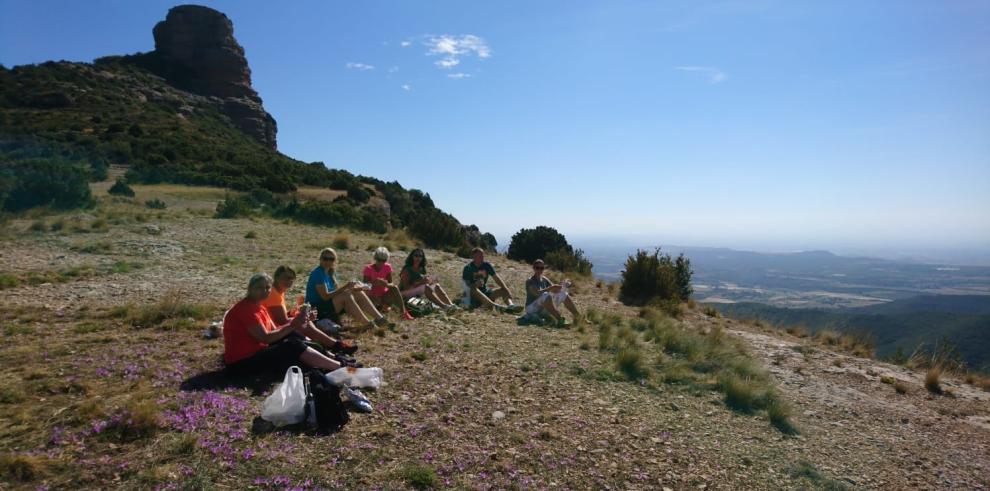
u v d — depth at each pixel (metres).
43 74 82.56
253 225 20.02
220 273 11.14
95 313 7.38
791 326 13.66
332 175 64.06
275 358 5.30
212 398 4.71
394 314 8.88
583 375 6.88
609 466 4.54
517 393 5.93
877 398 8.02
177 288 9.40
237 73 114.56
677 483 4.43
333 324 7.25
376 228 24.45
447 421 4.93
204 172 53.09
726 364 8.05
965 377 10.19
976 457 6.16
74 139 55.31
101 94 82.62
